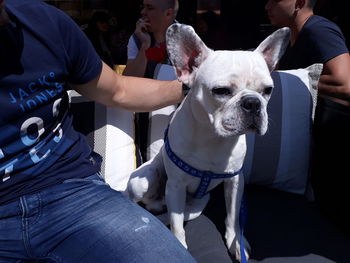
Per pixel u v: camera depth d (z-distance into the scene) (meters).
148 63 1.62
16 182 1.01
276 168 1.48
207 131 1.17
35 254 1.00
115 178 1.45
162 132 1.55
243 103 1.02
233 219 1.31
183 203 1.32
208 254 1.26
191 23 3.56
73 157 1.12
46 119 1.04
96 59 1.19
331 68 1.72
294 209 1.45
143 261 0.92
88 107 1.47
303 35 1.85
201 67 1.13
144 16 2.07
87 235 0.98
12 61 0.95
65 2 3.09
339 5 2.84
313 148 1.55
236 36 3.52
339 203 1.36
